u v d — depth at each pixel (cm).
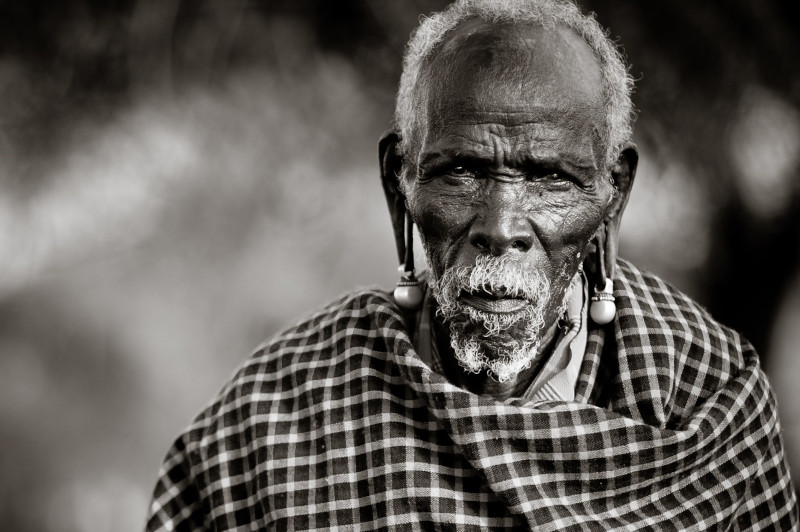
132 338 1275
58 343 1275
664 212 1171
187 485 424
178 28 1255
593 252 381
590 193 340
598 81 341
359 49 1245
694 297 1226
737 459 367
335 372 392
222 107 1262
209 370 1278
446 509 353
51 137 1246
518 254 331
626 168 372
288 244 1273
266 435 395
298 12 1248
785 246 1202
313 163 1264
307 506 374
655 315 381
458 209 334
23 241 1250
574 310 375
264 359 420
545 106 326
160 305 1285
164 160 1263
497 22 342
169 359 1275
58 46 1244
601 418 348
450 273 337
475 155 328
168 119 1264
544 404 352
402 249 390
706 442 356
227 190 1265
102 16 1246
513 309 332
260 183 1267
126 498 1269
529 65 329
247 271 1273
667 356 370
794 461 1130
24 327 1271
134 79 1260
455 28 350
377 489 362
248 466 401
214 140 1267
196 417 432
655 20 1150
